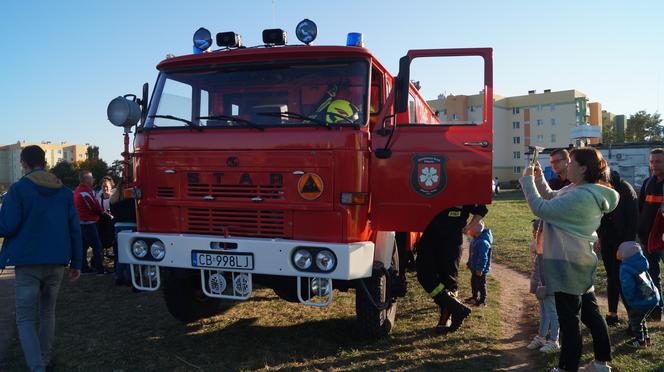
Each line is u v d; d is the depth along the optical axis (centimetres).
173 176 484
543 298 474
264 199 456
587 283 386
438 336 521
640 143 2305
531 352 482
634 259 460
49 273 434
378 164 465
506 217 1853
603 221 532
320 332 541
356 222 444
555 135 6450
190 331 553
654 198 539
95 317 611
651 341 483
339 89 472
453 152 457
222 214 469
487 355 468
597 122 7519
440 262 502
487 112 460
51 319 446
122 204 543
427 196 461
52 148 10769
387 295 500
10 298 727
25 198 419
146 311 636
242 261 447
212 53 501
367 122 456
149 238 479
